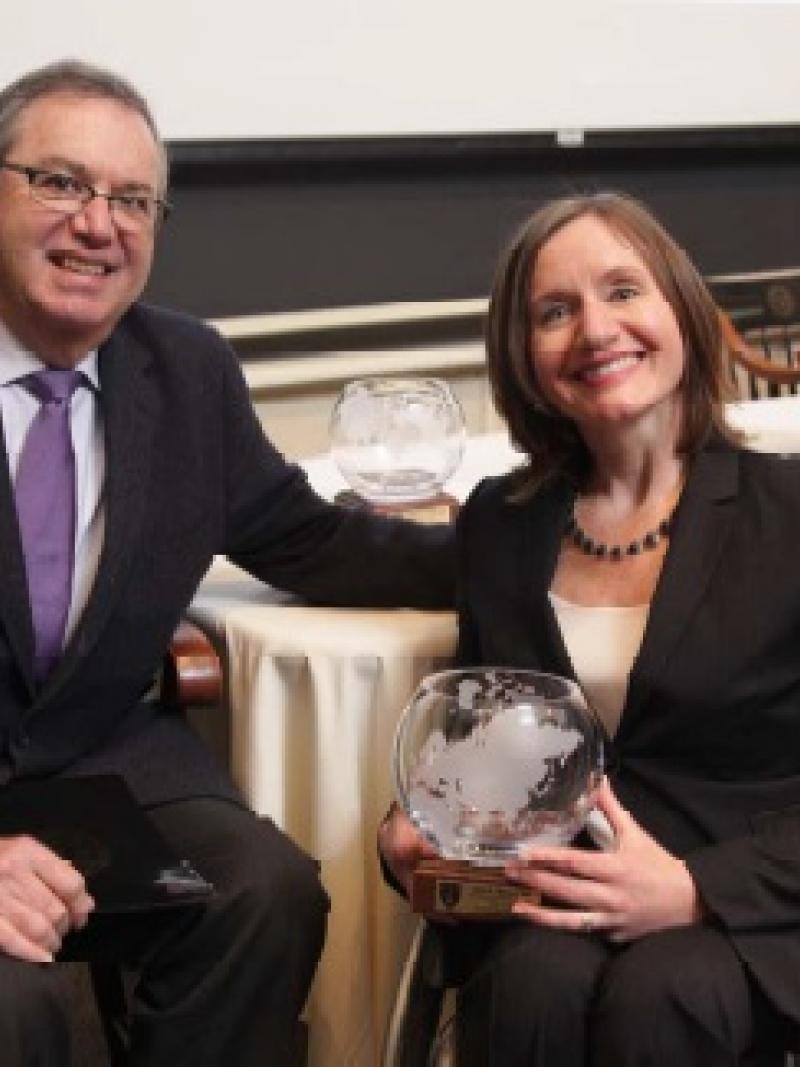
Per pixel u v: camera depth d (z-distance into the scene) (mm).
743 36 3834
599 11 3648
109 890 1518
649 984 1396
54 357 1785
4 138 1738
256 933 1619
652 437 1657
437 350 3643
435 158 3564
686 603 1569
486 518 1726
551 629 1638
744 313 3250
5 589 1733
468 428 3746
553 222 1660
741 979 1418
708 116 3842
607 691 1621
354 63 3422
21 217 1723
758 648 1534
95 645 1778
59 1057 1500
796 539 1564
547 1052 1429
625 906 1452
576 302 1640
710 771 1577
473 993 1490
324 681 1807
